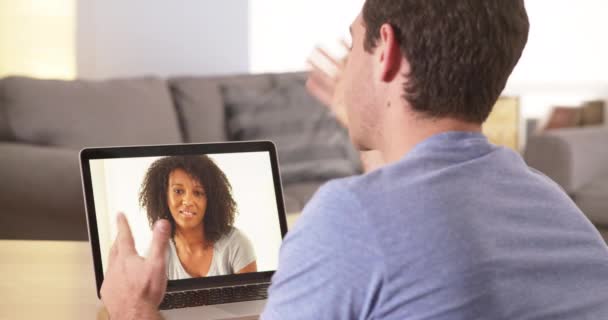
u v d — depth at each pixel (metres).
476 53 0.74
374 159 1.39
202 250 1.19
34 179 2.68
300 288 0.68
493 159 0.74
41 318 1.09
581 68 4.56
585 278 0.75
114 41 3.51
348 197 0.67
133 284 0.95
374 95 0.79
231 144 1.27
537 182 0.77
